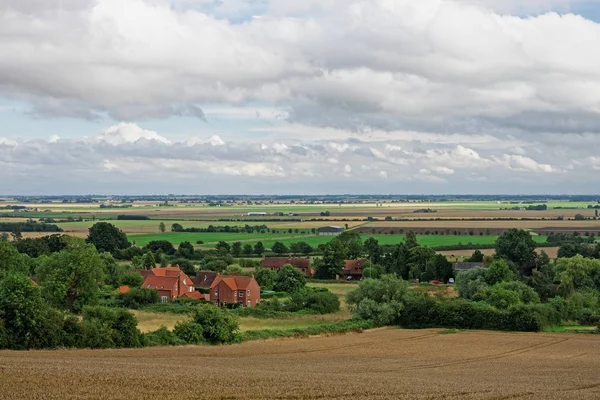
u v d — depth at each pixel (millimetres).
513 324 102750
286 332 92375
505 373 62438
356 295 109812
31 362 56562
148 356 67500
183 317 111500
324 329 97188
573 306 115125
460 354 78250
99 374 49812
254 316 112375
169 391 44406
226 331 83188
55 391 42875
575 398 46656
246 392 45219
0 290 70250
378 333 98750
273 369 59688
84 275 109312
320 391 46500
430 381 54188
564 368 66938
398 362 70375
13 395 41312
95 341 72375
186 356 69188
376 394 46125
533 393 48531
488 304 111438
